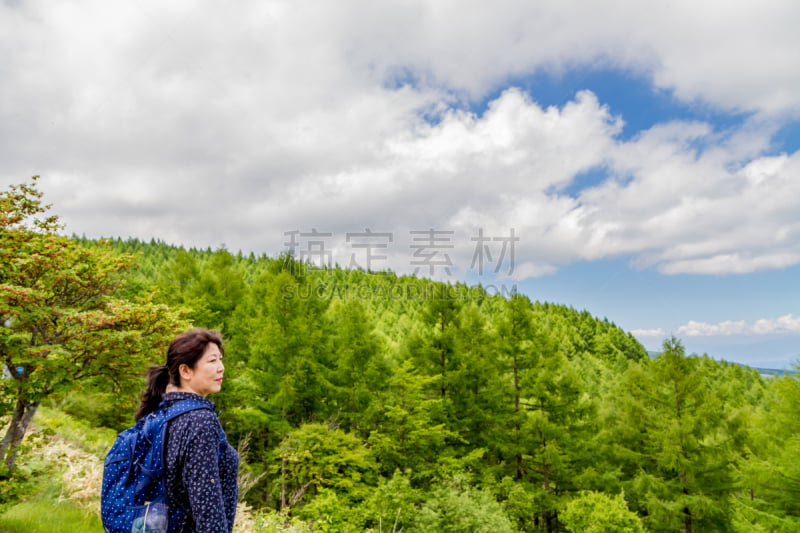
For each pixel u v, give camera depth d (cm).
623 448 1875
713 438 1752
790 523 1420
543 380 1869
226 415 1734
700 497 1538
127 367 588
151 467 146
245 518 761
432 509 1177
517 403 1967
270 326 1817
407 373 1706
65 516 619
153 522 139
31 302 533
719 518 1574
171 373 171
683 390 1678
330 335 2302
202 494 141
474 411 1867
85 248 612
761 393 4706
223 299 2223
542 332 1994
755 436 1722
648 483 1650
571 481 1872
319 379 1848
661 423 1678
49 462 646
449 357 1958
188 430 148
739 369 5384
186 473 144
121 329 598
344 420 1894
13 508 603
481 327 2031
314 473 1300
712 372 5409
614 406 2131
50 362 512
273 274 2266
